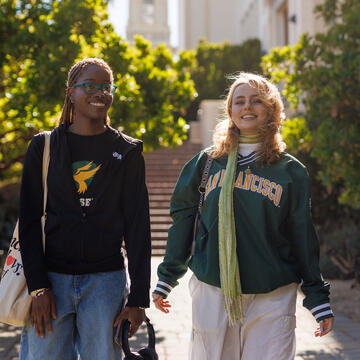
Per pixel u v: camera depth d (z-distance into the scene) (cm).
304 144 1123
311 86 1070
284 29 2908
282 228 366
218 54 3262
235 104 377
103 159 334
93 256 329
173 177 2006
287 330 354
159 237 1536
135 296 326
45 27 973
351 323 805
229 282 346
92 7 1012
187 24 4831
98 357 328
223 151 376
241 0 4247
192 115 3228
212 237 362
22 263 322
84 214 328
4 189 1722
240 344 363
